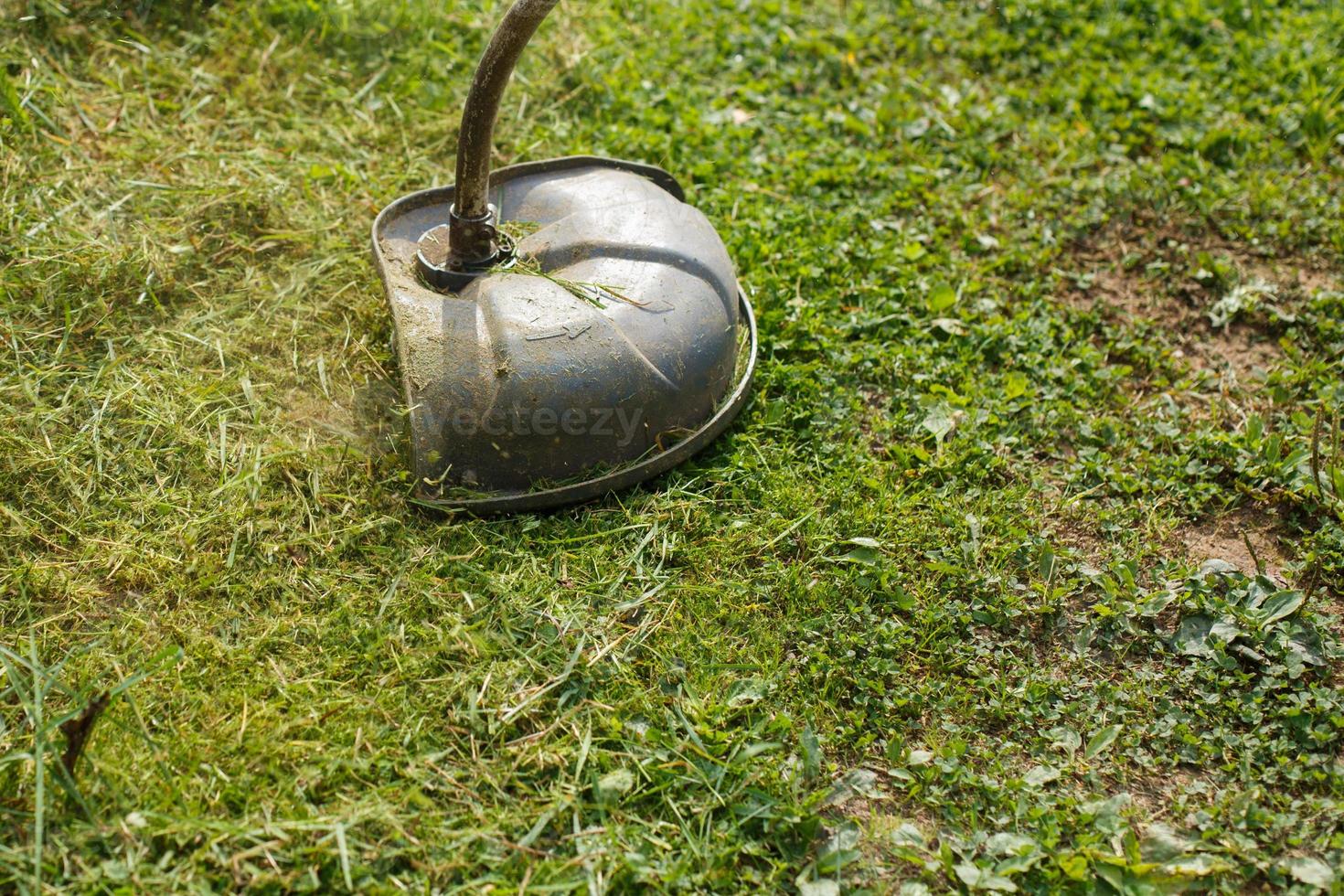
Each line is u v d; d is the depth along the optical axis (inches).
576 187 59.7
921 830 49.3
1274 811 49.8
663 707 50.9
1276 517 57.6
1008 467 58.4
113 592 52.2
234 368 57.8
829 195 69.0
